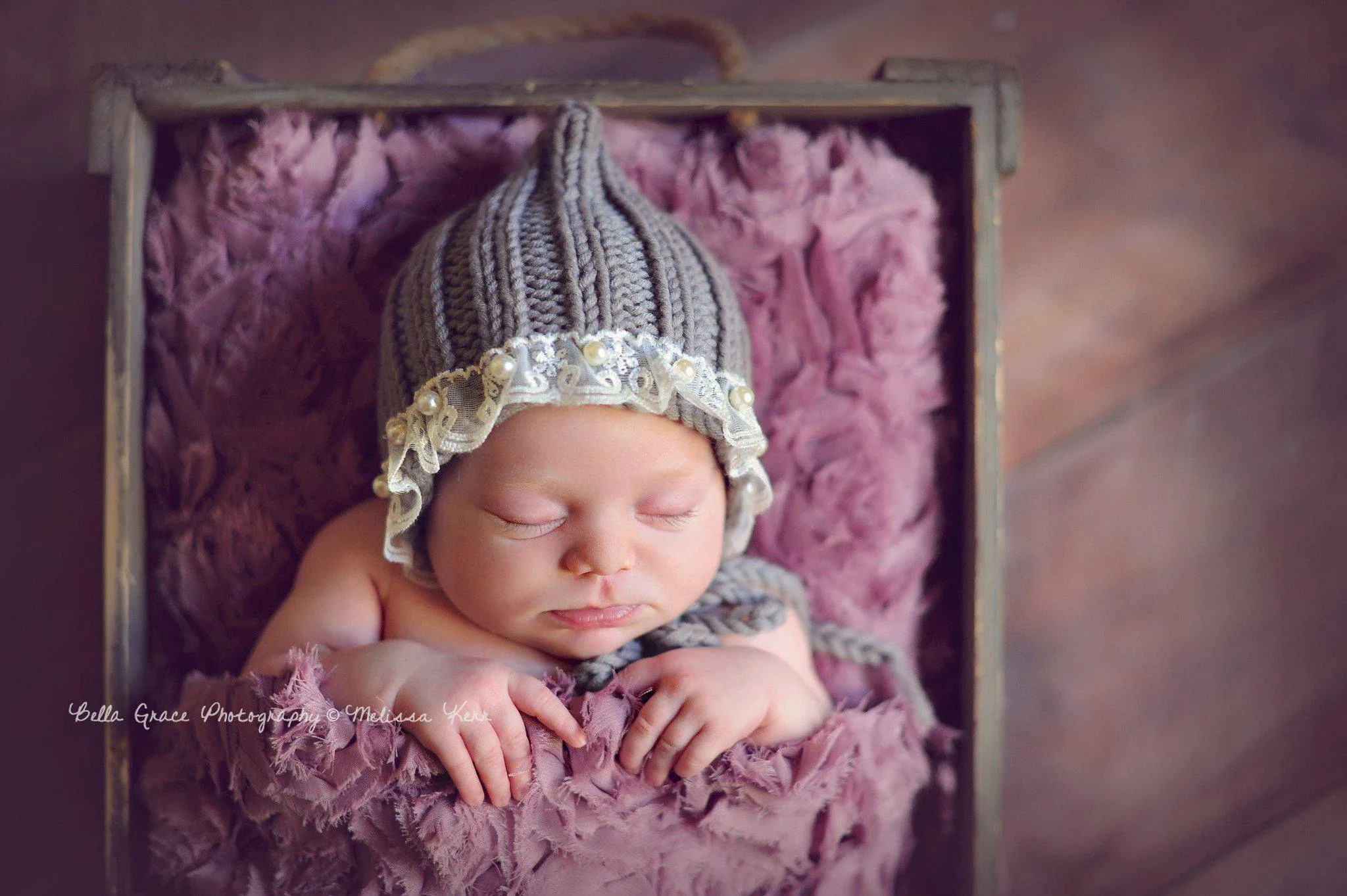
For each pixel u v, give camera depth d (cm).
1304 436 127
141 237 91
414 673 74
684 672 76
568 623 79
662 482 77
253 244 93
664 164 96
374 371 96
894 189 97
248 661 88
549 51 126
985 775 92
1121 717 126
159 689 93
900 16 128
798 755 78
